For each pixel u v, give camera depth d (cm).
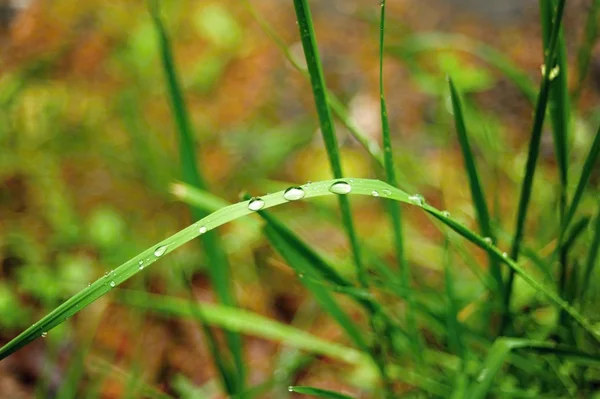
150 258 30
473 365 37
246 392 37
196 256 51
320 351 37
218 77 76
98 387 40
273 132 67
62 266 50
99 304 47
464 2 93
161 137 63
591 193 45
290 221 55
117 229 54
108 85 71
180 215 58
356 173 64
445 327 36
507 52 83
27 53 75
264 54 80
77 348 44
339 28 88
